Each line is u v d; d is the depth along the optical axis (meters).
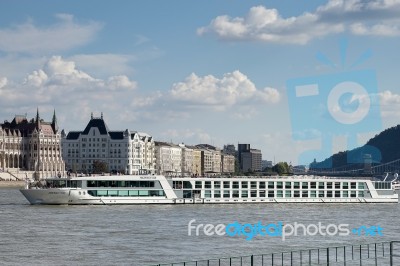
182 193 188.25
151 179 185.62
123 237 112.00
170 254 94.44
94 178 181.38
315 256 91.94
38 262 88.00
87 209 168.00
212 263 87.00
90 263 87.44
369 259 87.12
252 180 195.75
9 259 90.12
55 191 179.38
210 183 191.62
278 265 84.44
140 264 86.50
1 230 120.69
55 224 130.88
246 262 87.69
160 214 154.88
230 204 191.62
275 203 197.75
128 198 183.00
